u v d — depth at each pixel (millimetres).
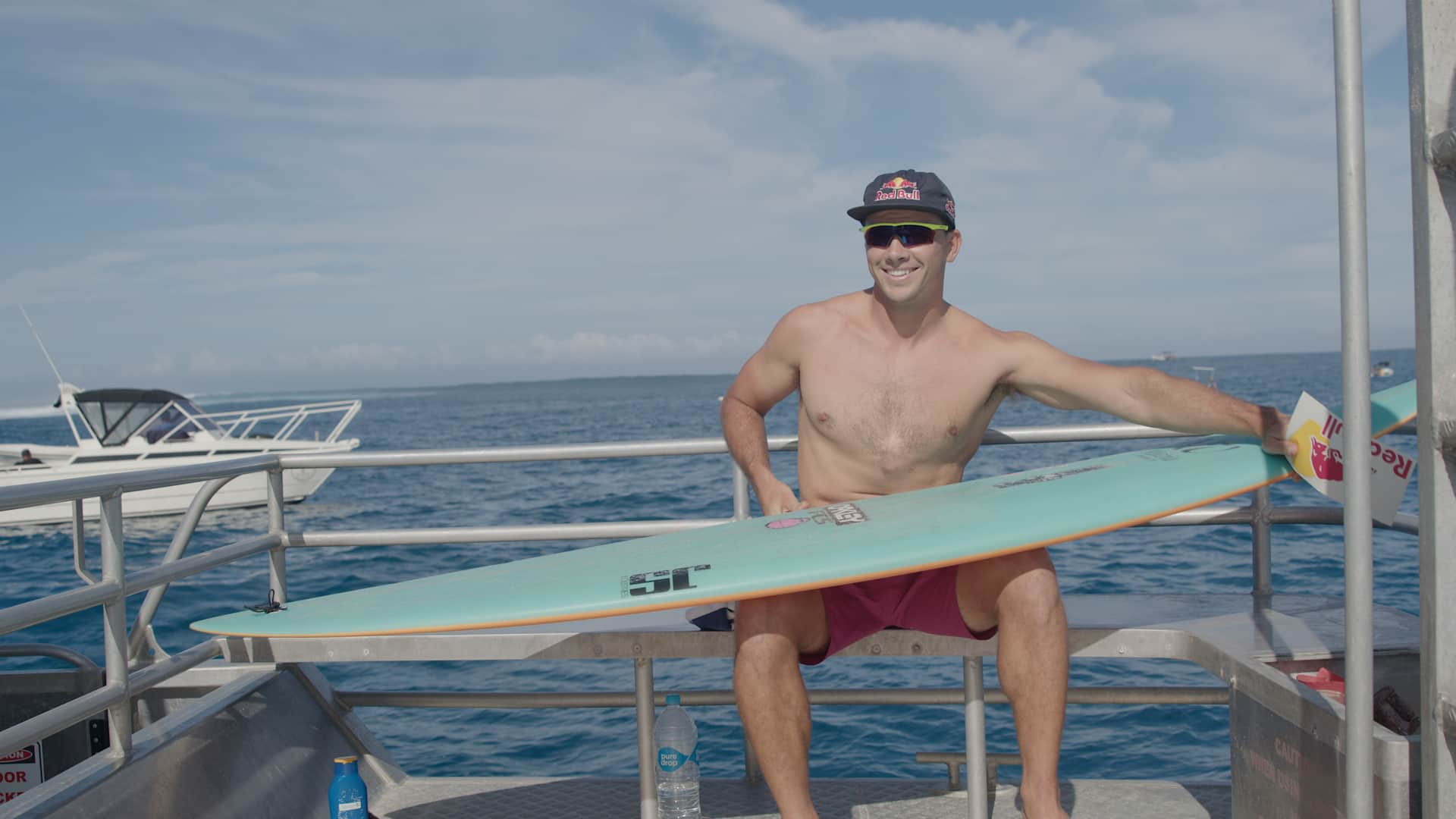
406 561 11258
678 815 2686
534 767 4652
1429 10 1363
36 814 1934
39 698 2938
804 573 2018
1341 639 2170
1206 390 2213
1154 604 2592
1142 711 5121
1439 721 1420
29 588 12211
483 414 92438
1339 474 1990
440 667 6219
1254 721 1961
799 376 2643
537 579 2299
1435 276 1392
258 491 18875
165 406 18734
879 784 2826
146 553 14969
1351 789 1512
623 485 21516
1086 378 2324
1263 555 2693
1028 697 2084
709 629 2389
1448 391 1396
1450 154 1334
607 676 5824
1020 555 2117
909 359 2459
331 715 2922
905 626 2266
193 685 2852
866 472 2500
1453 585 1420
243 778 2449
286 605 2574
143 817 2119
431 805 2805
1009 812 2602
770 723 2092
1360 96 1373
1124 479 2332
